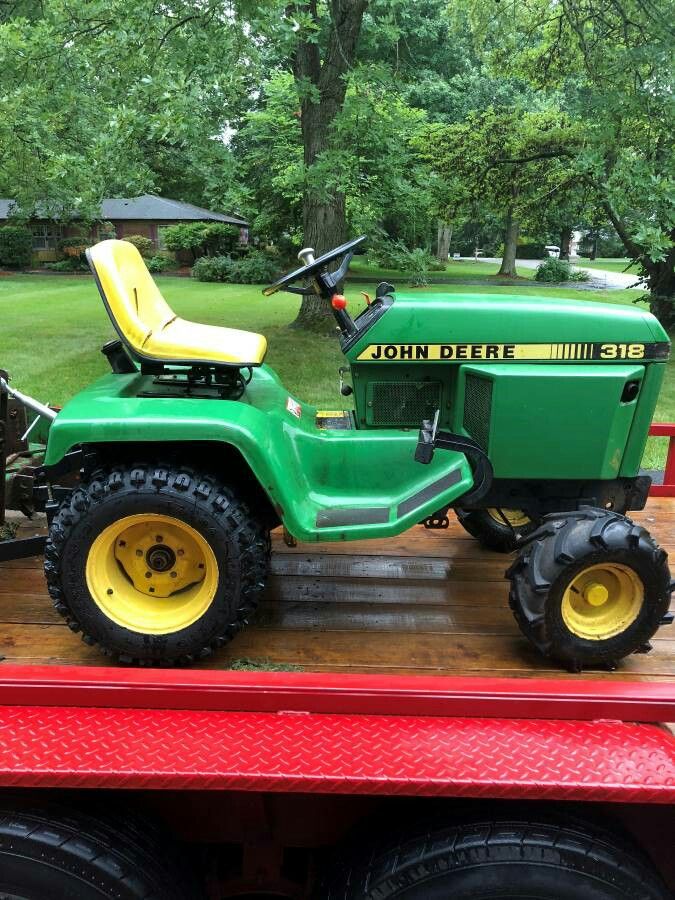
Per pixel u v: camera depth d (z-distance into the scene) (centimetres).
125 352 250
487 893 138
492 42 974
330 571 260
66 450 185
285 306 1446
